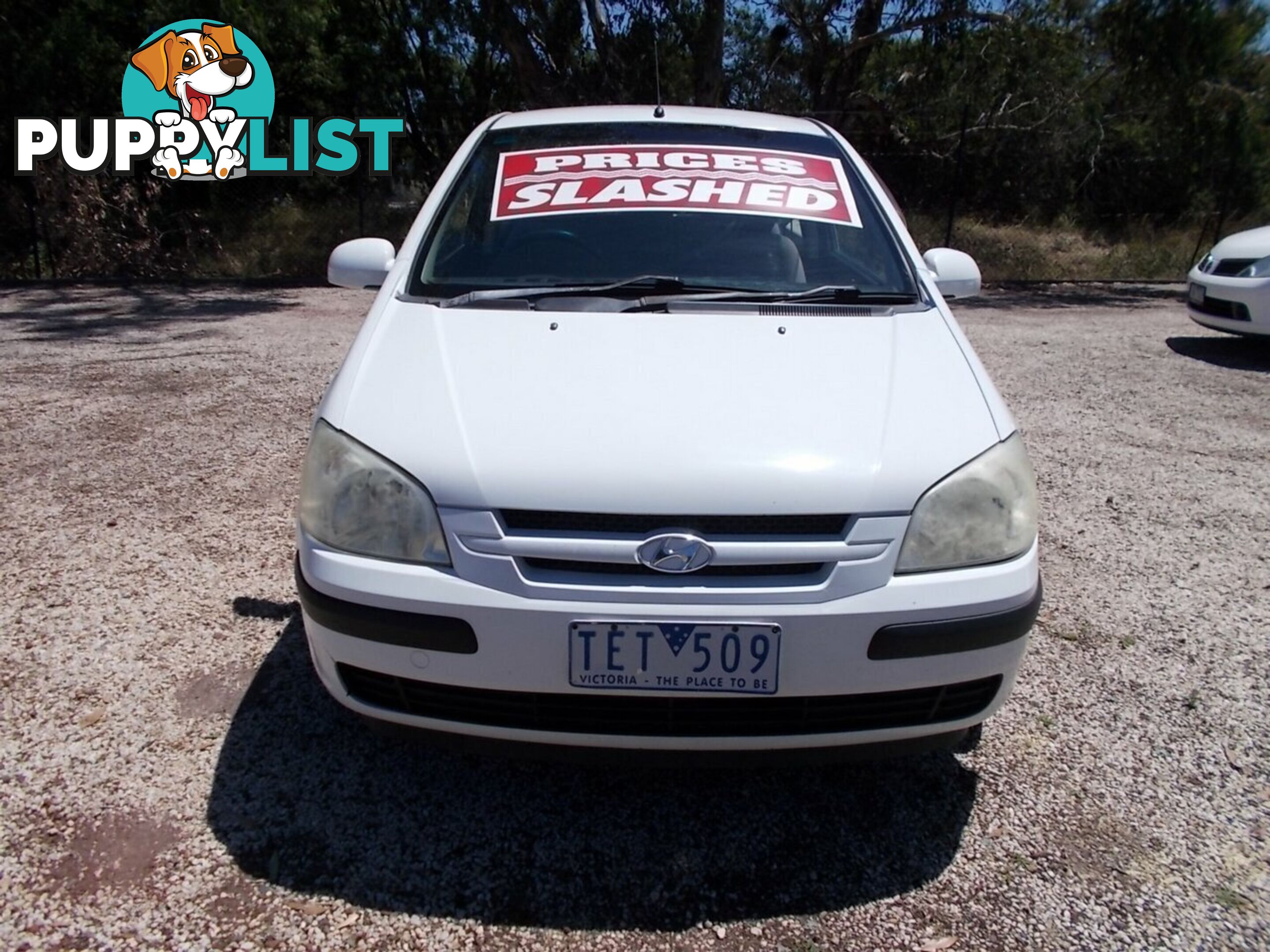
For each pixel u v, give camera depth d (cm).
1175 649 319
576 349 239
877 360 242
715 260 290
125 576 346
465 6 1409
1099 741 268
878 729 209
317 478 217
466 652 199
